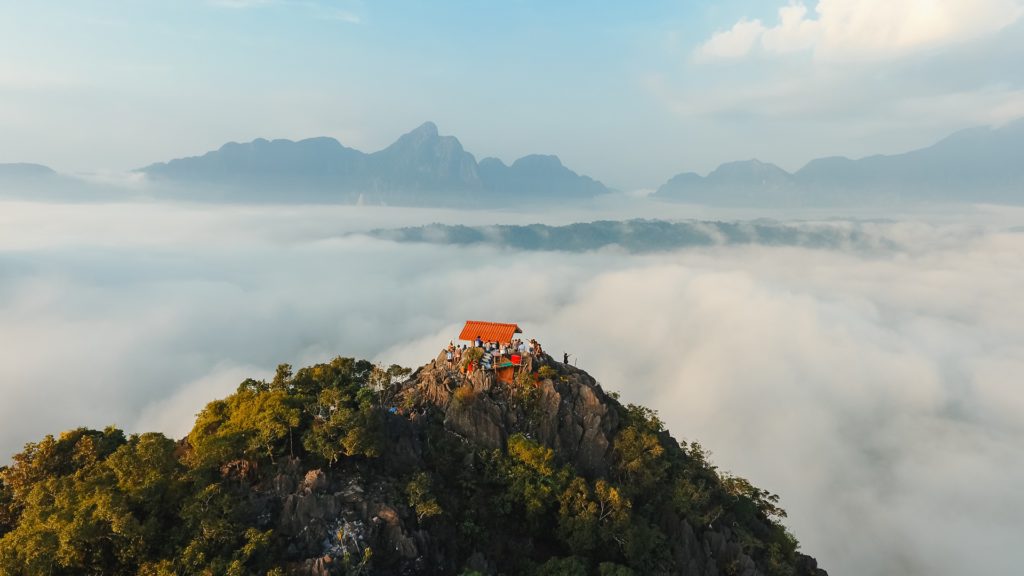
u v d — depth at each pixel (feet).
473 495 211.82
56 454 189.78
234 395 216.95
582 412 257.34
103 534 146.30
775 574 249.75
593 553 211.20
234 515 158.81
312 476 177.78
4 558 142.82
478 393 247.09
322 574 151.53
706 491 260.42
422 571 171.22
